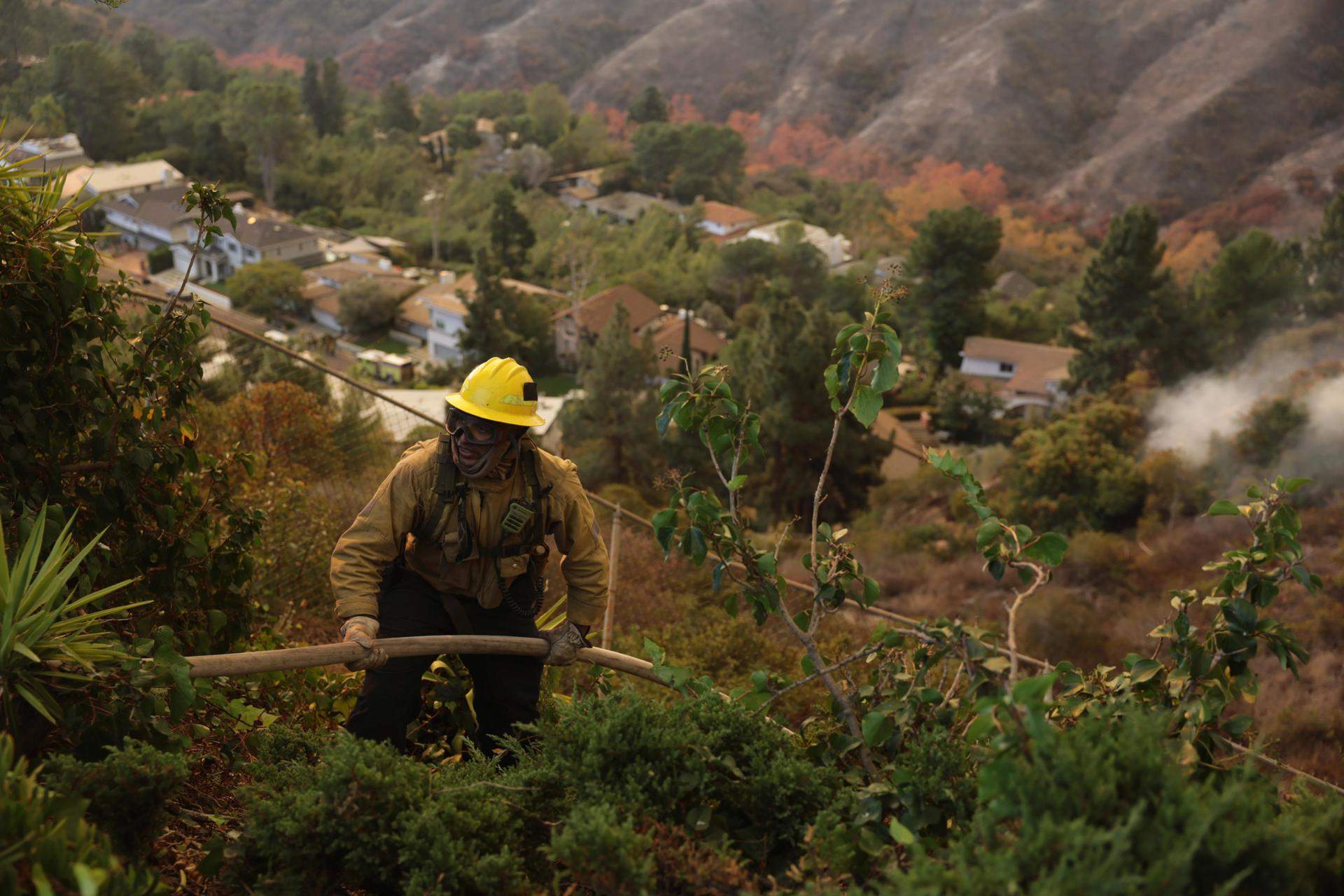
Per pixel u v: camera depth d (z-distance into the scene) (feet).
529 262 382.42
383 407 43.21
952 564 84.02
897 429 186.80
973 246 259.19
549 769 8.39
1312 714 41.78
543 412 139.44
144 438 12.22
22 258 10.71
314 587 22.53
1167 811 5.59
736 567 9.86
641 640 25.88
